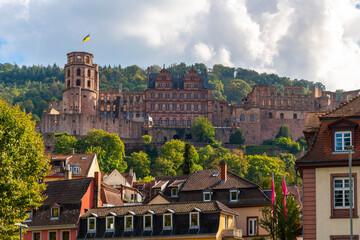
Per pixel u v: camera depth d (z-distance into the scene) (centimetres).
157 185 12244
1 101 9519
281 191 10538
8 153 9075
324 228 6600
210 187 11262
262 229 10619
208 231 9656
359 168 6581
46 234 10806
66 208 10925
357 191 6562
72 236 10619
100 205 11462
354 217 6531
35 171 9412
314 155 6712
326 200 6631
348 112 6881
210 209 9800
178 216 9931
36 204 9219
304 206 6688
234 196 10962
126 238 10062
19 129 9306
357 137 6644
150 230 9988
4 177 8850
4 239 8800
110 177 17725
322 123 6831
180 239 9738
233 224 10319
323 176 6669
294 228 8531
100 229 10419
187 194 11400
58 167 17750
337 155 6650
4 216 8838
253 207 10719
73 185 11256
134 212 10219
